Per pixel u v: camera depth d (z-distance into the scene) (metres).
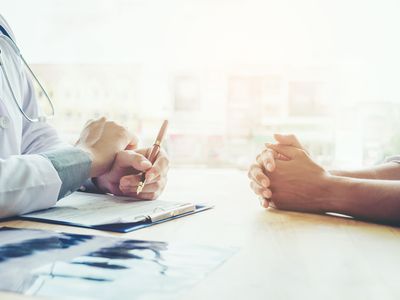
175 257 0.47
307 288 0.39
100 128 0.93
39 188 0.71
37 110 1.05
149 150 0.95
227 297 0.36
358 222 0.73
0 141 0.87
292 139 0.87
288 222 0.71
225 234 0.61
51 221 0.65
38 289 0.36
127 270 0.42
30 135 1.03
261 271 0.43
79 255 0.47
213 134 3.11
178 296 0.35
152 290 0.36
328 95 2.97
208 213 0.78
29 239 0.53
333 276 0.42
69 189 0.78
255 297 0.36
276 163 0.84
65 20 3.29
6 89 0.92
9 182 0.66
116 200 0.86
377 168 0.98
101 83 3.30
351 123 2.87
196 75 3.18
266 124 3.10
